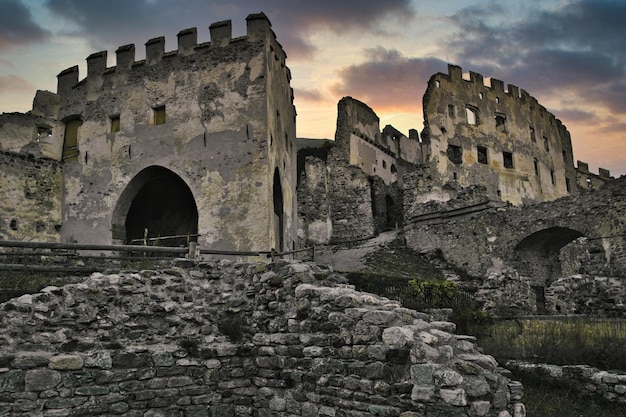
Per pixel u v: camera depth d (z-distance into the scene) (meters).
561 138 51.00
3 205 19.09
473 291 17.91
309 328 8.25
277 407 8.40
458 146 38.78
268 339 8.84
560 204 23.31
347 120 38.22
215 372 8.71
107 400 7.87
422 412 6.58
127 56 20.91
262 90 18.94
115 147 20.16
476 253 25.45
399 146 45.41
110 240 19.30
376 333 7.32
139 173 19.56
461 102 40.09
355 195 35.84
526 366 11.38
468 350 7.17
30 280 9.95
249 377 8.91
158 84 20.20
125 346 8.41
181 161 19.11
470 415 6.38
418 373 6.71
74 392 7.66
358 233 35.00
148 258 11.52
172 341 8.93
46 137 20.94
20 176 19.73
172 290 9.38
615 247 21.25
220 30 19.95
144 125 19.95
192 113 19.44
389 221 40.31
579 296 18.19
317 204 34.88
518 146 43.19
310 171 35.50
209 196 18.47
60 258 15.16
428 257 27.03
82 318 8.36
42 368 7.52
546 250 25.67
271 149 19.06
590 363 11.14
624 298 17.14
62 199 20.56
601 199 21.95
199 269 9.94
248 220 17.86
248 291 9.71
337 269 24.58
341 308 7.89
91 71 21.33
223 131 18.91
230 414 8.68
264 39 19.45
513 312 16.47
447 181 36.62
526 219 24.05
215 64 19.64
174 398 8.35
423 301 15.70
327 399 7.68
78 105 21.27
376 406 7.04
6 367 7.31
